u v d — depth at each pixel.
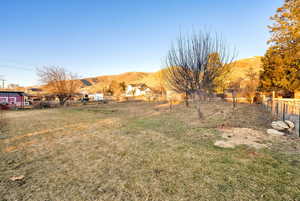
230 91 25.41
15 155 3.95
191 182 2.59
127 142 5.01
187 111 13.18
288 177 2.67
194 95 9.20
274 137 5.11
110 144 4.83
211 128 6.59
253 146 4.26
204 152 3.94
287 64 15.04
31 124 8.65
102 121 9.50
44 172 3.02
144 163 3.38
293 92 15.58
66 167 3.24
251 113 11.34
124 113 13.84
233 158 3.52
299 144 4.39
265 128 6.44
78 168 3.18
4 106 21.53
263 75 18.33
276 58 15.79
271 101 11.05
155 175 2.85
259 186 2.43
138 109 17.03
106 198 2.21
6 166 3.29
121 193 2.33
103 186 2.52
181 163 3.33
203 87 8.03
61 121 9.67
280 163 3.21
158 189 2.41
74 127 7.70
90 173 2.96
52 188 2.47
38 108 22.64
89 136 5.88
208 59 7.52
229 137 5.19
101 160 3.58
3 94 25.28
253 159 3.43
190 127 7.08
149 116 11.34
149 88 63.28
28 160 3.62
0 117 12.01
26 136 5.95
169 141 5.02
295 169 2.95
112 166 3.26
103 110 16.94
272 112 10.49
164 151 4.09
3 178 2.79
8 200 2.18
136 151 4.15
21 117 11.98
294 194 2.22
